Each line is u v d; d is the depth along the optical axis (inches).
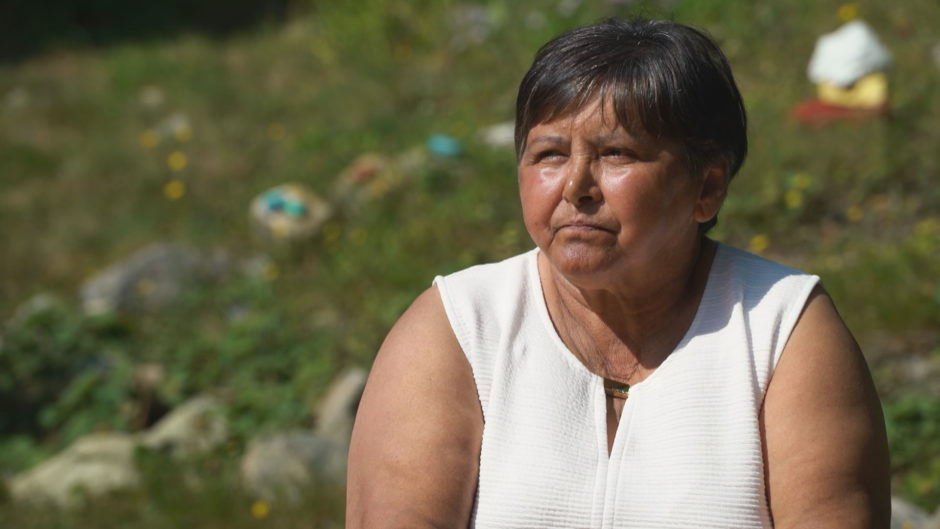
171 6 808.9
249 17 780.0
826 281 357.4
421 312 120.3
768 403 111.7
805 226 415.2
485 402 114.7
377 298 417.4
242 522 266.2
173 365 377.1
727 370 113.1
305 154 546.9
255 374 367.2
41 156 584.4
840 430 109.4
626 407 114.1
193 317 433.4
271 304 430.0
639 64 110.1
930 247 369.4
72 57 740.0
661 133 110.0
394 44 665.0
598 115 109.8
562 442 111.7
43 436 362.3
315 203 487.8
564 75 111.2
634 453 111.6
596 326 119.3
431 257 439.5
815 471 108.0
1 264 495.2
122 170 565.6
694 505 108.2
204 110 615.8
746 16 587.2
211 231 502.6
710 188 116.7
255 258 477.7
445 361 116.3
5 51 767.7
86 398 359.3
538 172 113.6
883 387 301.0
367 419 117.6
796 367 112.0
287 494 276.8
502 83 591.2
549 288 120.8
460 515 112.0
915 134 463.5
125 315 441.7
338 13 697.0
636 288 116.0
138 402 358.0
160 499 280.8
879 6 592.1
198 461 303.0
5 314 452.8
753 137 463.5
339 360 370.0
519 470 111.0
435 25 665.0
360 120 577.9
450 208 466.3
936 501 245.1
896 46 551.2
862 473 108.8
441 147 503.5
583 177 110.7
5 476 332.5
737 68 547.2
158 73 675.4
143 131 605.6
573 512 109.7
